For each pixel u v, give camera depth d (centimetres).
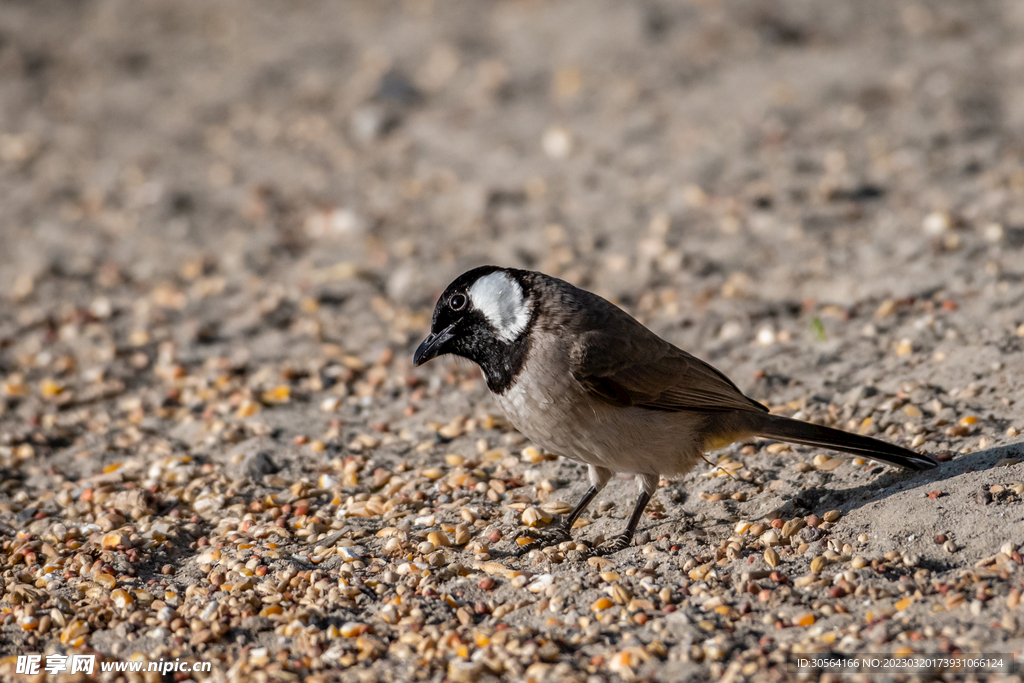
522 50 2475
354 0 2972
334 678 702
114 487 1010
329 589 812
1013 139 1781
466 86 2325
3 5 2931
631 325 863
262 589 817
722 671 670
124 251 1720
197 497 994
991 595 705
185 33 2805
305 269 1609
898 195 1617
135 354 1357
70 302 1529
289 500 981
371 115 2159
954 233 1402
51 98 2434
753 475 956
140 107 2375
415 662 720
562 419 838
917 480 871
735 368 1188
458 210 1792
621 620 749
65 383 1285
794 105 2030
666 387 848
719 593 768
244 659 729
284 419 1158
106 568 853
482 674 700
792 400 1097
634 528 866
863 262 1387
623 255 1545
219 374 1280
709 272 1456
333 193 1917
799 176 1741
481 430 1107
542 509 933
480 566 841
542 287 854
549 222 1700
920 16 2456
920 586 736
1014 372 1035
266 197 1917
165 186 1975
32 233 1800
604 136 2008
